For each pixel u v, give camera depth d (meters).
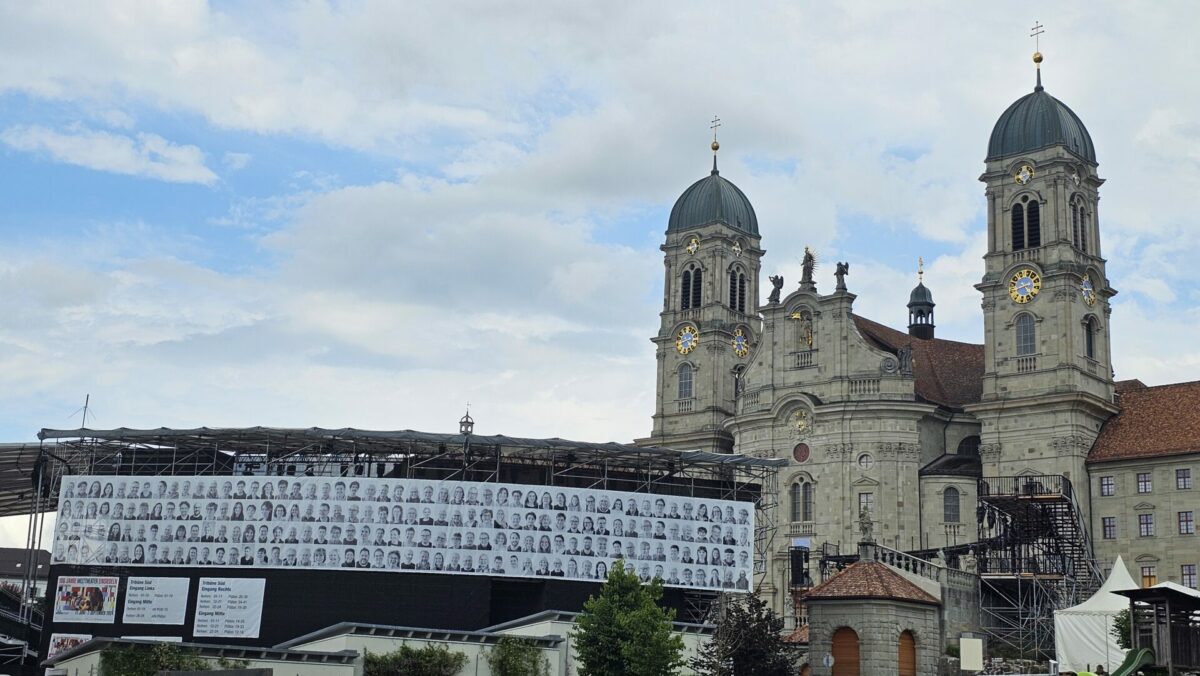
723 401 137.50
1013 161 119.50
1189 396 115.62
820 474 119.50
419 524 100.50
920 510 116.38
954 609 89.81
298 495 101.12
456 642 86.75
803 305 124.25
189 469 105.56
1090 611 83.81
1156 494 110.50
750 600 87.56
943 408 120.62
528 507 101.88
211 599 100.06
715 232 140.00
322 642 85.75
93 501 102.44
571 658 89.81
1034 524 104.06
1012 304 117.50
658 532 104.12
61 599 101.06
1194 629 63.22
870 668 79.81
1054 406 113.50
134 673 81.44
